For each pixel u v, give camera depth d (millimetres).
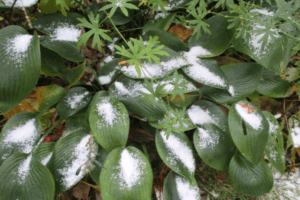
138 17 628
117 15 564
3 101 436
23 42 452
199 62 558
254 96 655
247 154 519
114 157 487
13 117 516
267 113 595
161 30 564
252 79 573
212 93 587
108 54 616
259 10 592
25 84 439
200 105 593
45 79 611
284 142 685
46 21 538
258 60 524
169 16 571
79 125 576
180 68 561
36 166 476
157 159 642
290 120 649
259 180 551
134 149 507
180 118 452
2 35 445
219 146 548
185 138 548
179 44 567
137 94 524
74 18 551
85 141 527
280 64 528
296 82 617
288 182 655
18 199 450
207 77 537
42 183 465
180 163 523
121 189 467
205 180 634
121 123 503
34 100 567
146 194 476
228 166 556
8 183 453
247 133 532
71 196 575
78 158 506
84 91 576
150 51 383
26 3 524
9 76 429
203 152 540
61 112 535
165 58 530
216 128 557
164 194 542
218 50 556
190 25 544
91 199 583
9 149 492
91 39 573
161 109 512
